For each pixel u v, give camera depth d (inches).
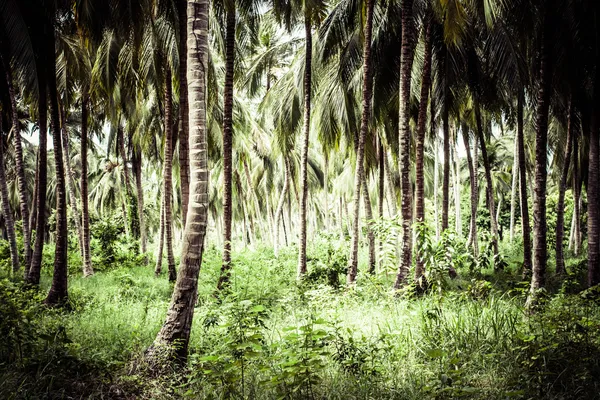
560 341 175.9
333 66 514.9
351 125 511.8
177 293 203.6
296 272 537.0
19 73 392.8
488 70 461.7
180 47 398.9
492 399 146.8
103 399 167.5
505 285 398.9
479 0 372.2
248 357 150.6
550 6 304.5
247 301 197.5
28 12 340.5
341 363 176.9
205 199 208.7
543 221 288.7
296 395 153.9
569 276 382.3
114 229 748.0
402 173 367.2
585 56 376.5
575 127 525.0
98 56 492.7
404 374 173.6
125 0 378.6
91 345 225.1
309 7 426.9
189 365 195.2
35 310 281.6
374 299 342.6
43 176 406.3
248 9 452.8
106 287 471.5
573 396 145.3
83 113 575.8
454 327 215.3
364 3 419.2
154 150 908.6
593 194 368.5
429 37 389.7
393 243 373.1
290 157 1047.6
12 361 191.5
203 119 207.8
